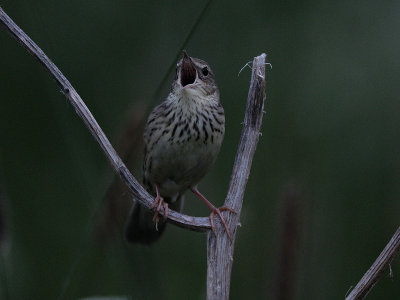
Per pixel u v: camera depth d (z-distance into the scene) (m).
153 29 12.16
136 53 12.14
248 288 9.20
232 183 6.28
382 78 12.23
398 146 11.35
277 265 6.45
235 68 12.19
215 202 11.36
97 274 8.02
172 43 12.04
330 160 11.27
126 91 11.88
